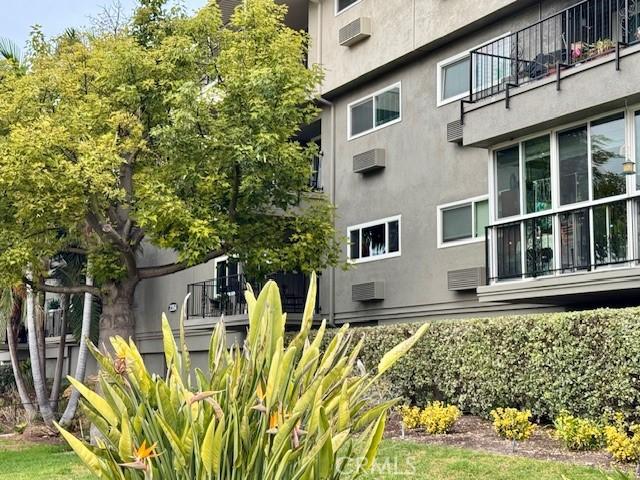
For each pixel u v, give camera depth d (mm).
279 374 3717
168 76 15266
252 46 15047
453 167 16812
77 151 13836
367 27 19000
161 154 15414
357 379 4145
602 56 12266
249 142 14117
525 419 10641
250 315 4109
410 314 17672
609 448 9078
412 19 17734
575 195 13031
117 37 16406
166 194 14008
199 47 15680
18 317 20578
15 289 18625
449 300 16625
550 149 13508
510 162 14438
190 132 14219
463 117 14914
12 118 14562
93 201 14039
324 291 20266
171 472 3791
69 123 14211
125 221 16109
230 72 14555
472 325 13188
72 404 17938
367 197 19422
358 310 19219
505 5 15188
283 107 14250
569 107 12688
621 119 12312
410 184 18031
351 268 18766
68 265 21031
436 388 14078
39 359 18891
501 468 9086
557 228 13062
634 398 10281
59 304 30938
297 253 15352
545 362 11695
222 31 15875
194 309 23672
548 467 8922
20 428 18094
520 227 13867
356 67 19500
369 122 19625
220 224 14234
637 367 10266
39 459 13727
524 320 12164
